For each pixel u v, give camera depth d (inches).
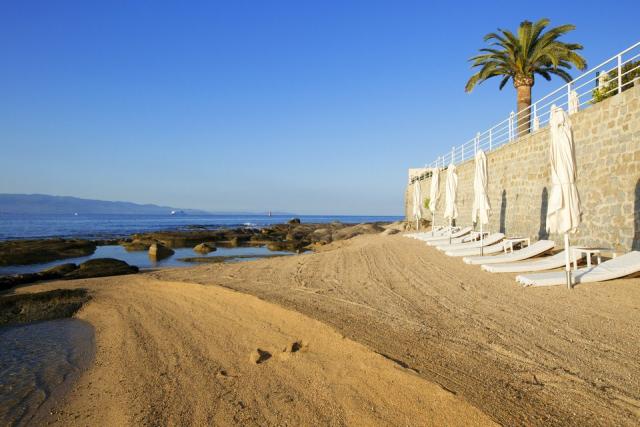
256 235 1609.3
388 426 149.3
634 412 132.8
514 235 627.8
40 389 241.3
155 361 262.7
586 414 133.7
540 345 195.5
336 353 213.5
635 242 357.1
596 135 411.8
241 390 201.6
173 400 202.7
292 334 259.8
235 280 442.3
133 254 1083.9
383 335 222.4
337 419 160.7
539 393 149.3
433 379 163.3
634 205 359.3
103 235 1844.2
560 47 757.3
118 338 326.3
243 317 318.0
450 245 618.2
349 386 180.9
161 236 1407.5
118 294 474.9
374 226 1611.7
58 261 953.5
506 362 178.2
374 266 493.7
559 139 300.7
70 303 453.1
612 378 156.9
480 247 529.0
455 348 198.8
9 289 561.6
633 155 361.4
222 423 173.2
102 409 207.2
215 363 243.9
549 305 263.9
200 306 375.2
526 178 589.6
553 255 431.5
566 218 294.5
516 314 250.7
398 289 354.0
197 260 940.0
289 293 354.6
